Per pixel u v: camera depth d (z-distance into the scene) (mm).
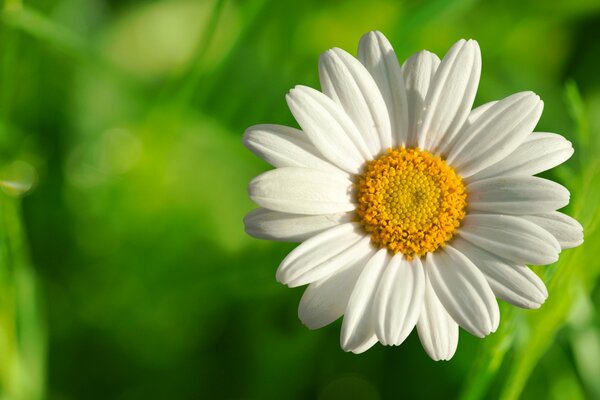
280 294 322
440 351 265
